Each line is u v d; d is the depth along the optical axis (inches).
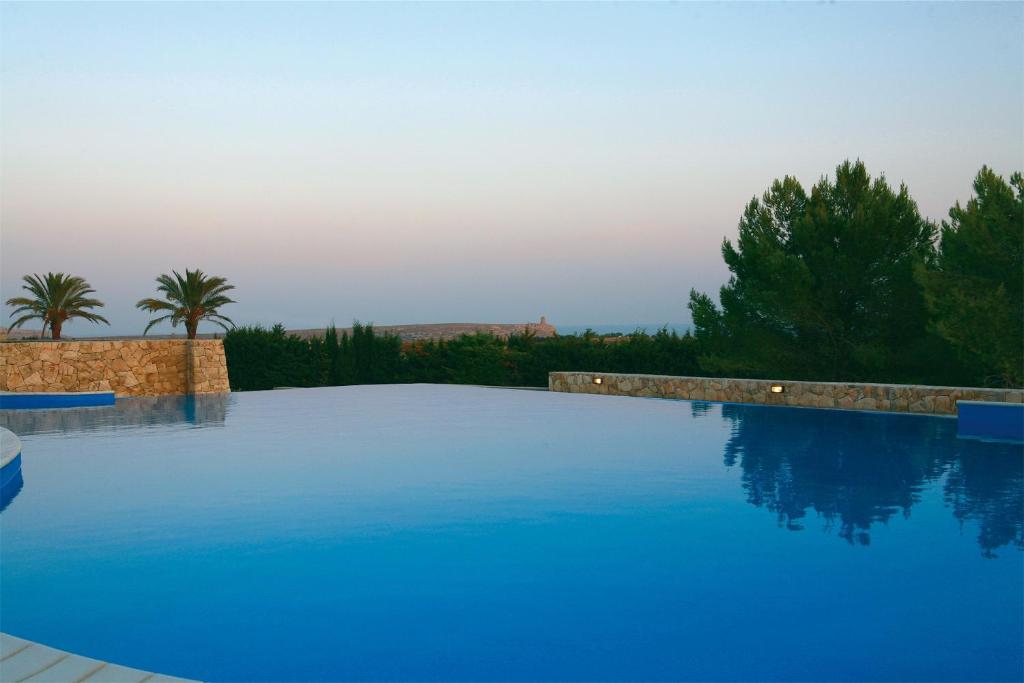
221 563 250.7
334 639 191.6
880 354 757.9
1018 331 662.5
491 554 257.6
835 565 243.6
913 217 784.3
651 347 1021.8
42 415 681.6
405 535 280.8
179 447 486.6
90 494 350.3
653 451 459.8
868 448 464.8
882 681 167.2
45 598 220.7
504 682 168.4
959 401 523.2
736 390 723.4
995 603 210.5
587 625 198.2
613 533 281.4
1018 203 668.7
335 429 571.8
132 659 181.5
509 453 455.2
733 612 205.8
